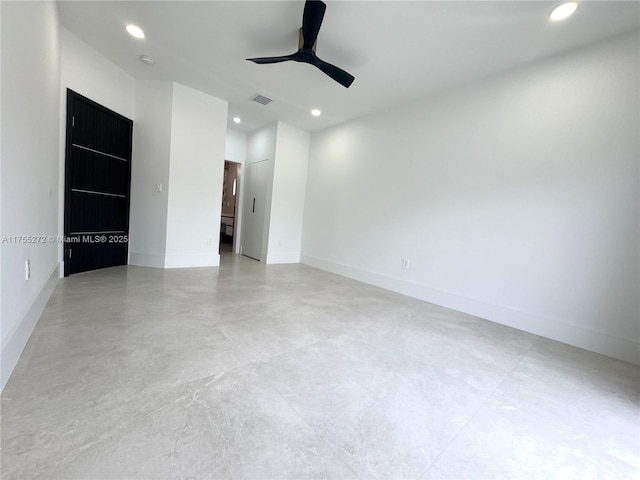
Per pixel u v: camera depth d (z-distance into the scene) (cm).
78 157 335
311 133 563
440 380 178
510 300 294
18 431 112
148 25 275
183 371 164
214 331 222
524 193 285
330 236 516
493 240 307
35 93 189
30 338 187
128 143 405
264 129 557
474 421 142
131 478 97
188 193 430
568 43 247
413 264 385
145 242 424
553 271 267
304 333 233
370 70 316
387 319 284
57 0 246
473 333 263
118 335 201
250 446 115
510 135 294
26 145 172
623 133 230
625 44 229
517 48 260
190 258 445
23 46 159
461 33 246
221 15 252
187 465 104
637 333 225
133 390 143
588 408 160
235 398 144
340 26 247
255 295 330
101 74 348
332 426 131
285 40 282
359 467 110
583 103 249
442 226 352
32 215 191
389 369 186
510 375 191
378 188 433
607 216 238
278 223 549
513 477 111
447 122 347
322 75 340
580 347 249
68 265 336
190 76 375
